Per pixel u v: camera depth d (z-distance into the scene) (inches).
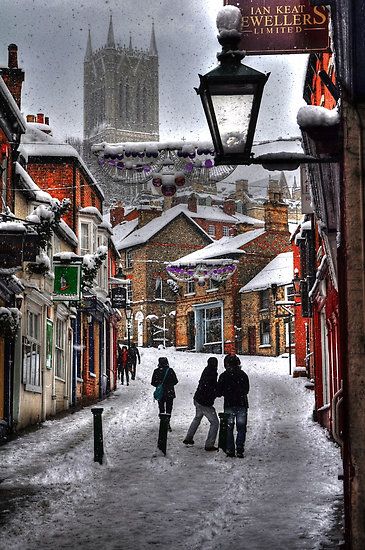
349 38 259.8
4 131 774.5
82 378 1230.3
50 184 1242.0
